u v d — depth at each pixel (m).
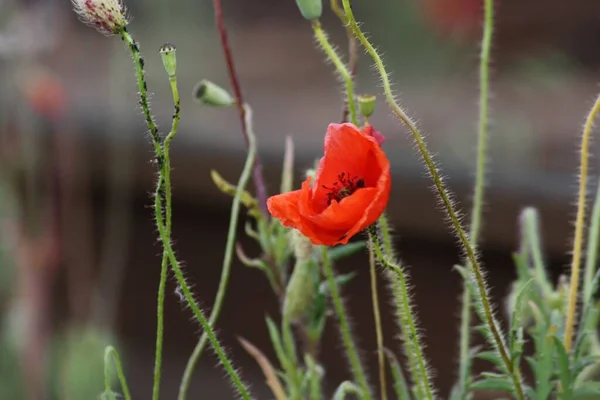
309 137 2.50
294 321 1.16
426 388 1.07
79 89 2.87
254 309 2.60
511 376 1.08
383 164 1.03
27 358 2.03
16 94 1.99
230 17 4.23
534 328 1.16
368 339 2.32
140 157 2.54
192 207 2.59
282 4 4.31
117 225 2.61
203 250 2.63
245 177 1.15
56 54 3.15
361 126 1.13
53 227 2.11
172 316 2.77
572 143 2.50
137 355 2.83
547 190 2.16
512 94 3.23
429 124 2.83
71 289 2.32
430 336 2.31
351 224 1.03
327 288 1.17
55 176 2.14
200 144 2.46
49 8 1.97
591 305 1.14
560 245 2.16
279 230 1.17
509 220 2.18
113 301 2.59
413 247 2.30
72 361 1.87
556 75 3.41
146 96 1.04
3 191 2.00
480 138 1.17
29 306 2.04
